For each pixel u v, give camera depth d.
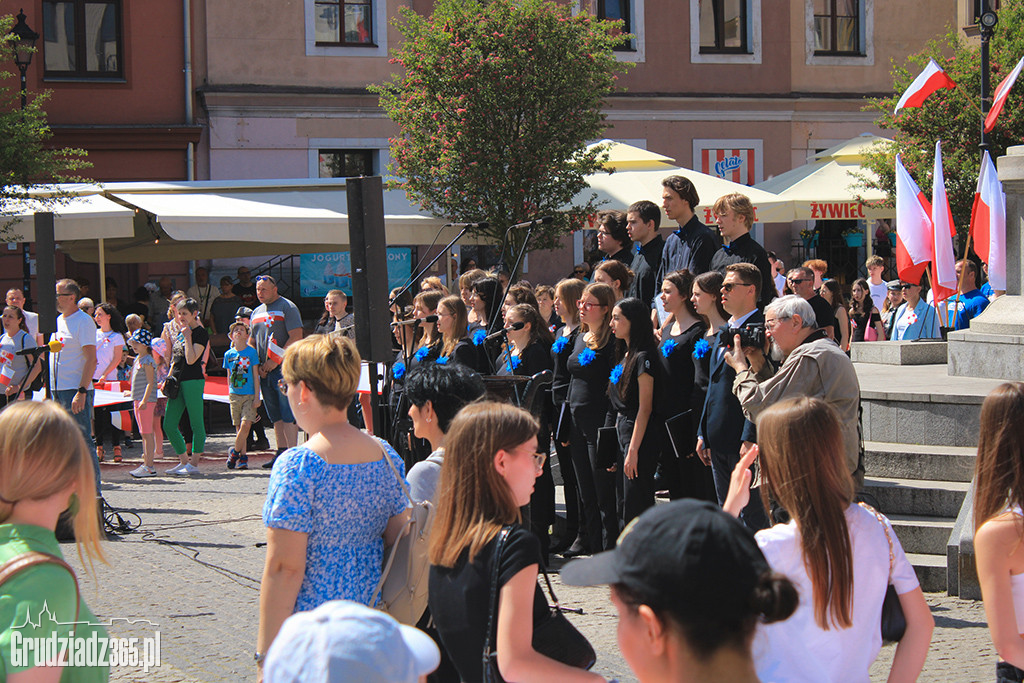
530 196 21.11
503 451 3.85
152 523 10.93
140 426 14.22
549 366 9.35
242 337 14.70
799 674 3.54
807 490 3.60
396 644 2.07
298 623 2.06
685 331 8.30
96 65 27.16
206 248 25.38
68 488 3.53
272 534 4.27
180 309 14.30
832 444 3.64
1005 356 10.57
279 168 28.39
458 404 5.21
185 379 14.35
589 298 8.62
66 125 26.59
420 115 21.73
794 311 6.53
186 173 27.64
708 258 9.41
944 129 22.47
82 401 11.85
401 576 4.48
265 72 28.16
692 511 2.31
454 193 21.22
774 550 3.62
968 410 9.05
